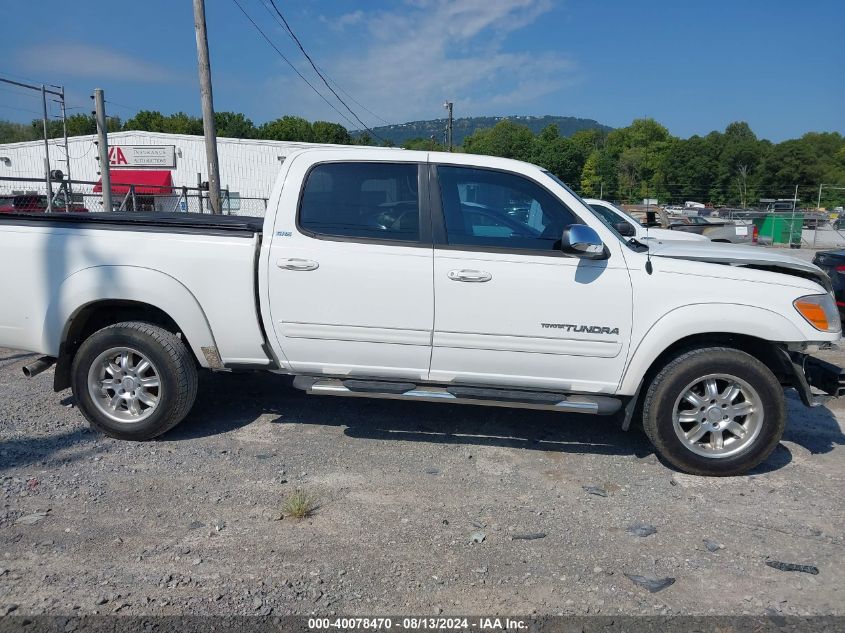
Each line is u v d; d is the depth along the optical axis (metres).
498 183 4.45
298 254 4.41
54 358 4.82
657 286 4.23
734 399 4.30
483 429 5.08
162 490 3.95
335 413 5.34
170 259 4.50
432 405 5.58
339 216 4.46
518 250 4.32
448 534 3.53
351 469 4.31
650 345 4.25
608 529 3.63
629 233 9.36
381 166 4.48
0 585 2.98
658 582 3.13
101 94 13.72
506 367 4.41
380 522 3.64
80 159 37.94
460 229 4.39
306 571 3.16
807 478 4.34
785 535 3.61
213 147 13.73
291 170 4.54
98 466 4.26
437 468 4.36
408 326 4.38
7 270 4.62
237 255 4.46
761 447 4.26
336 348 4.50
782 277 4.29
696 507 3.91
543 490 4.09
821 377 4.36
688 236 9.47
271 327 4.51
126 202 15.40
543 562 3.29
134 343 4.53
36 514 3.61
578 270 4.26
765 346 4.38
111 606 2.86
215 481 4.09
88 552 3.27
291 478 4.15
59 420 5.04
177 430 4.91
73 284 4.53
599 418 5.39
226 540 3.41
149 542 3.37
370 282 4.35
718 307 4.19
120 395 4.64
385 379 4.53
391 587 3.05
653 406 4.29
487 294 4.29
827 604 3.00
